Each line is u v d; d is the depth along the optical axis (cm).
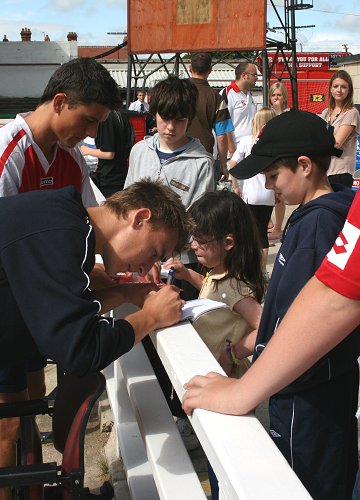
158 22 1051
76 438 171
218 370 160
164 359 175
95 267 235
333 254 129
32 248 163
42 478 165
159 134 342
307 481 184
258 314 238
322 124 193
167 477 169
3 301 171
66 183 281
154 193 194
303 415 179
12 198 174
